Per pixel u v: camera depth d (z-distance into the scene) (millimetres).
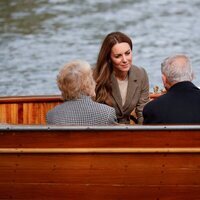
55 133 18219
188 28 61594
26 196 18750
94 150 18219
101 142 18203
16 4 73688
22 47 54188
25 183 18641
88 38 57281
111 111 18500
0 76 44656
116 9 71938
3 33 59750
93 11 70688
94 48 53500
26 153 18359
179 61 18531
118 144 18203
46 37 57812
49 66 47594
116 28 61906
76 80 18344
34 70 46344
